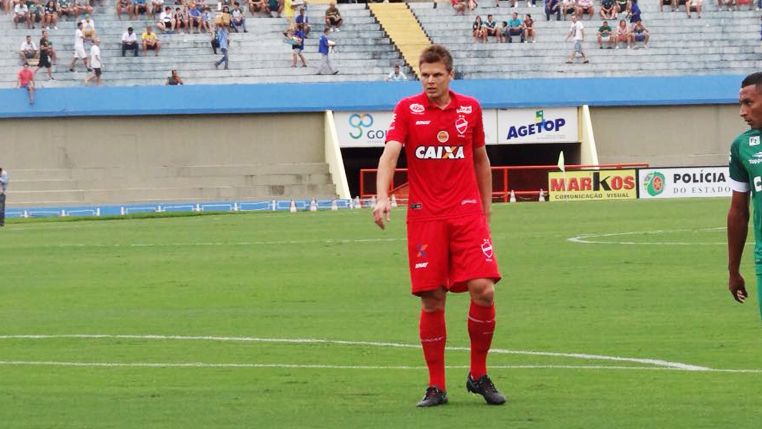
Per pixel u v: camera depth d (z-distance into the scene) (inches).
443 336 724.7
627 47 4190.5
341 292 1359.5
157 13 4084.6
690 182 3457.2
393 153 711.1
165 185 3572.8
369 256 1769.2
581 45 4151.1
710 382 788.0
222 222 2677.2
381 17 4133.9
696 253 1713.8
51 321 1151.0
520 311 1173.7
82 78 3853.3
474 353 724.7
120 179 3565.5
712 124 3892.7
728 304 1195.9
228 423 675.4
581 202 3201.3
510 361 890.1
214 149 3659.0
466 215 715.4
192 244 2053.4
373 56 4042.8
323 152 3718.0
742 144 653.3
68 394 770.2
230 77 3922.2
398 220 2605.8
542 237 2039.9
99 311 1226.6
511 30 4146.2
